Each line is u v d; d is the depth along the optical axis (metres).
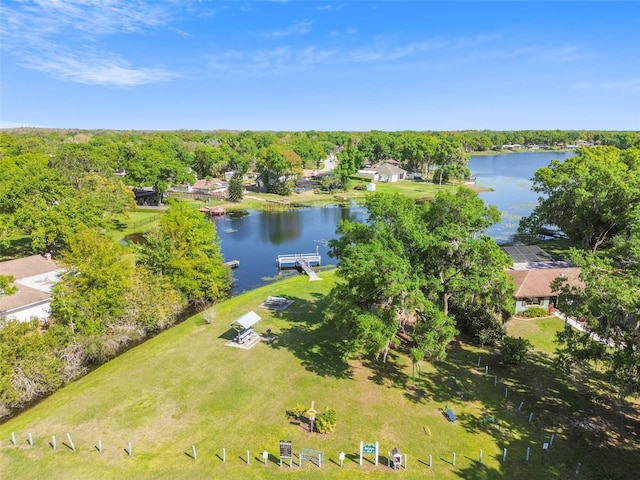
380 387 26.58
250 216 88.62
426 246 28.97
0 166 69.88
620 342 22.52
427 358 29.92
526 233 67.81
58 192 55.38
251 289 47.06
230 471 19.75
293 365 29.08
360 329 24.77
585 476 19.38
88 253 32.25
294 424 23.09
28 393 25.91
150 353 31.12
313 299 41.44
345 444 21.59
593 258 24.22
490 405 24.86
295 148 146.25
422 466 20.08
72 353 29.05
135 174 87.88
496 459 20.50
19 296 35.78
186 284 38.97
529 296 36.81
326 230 76.19
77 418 23.58
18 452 20.91
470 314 33.38
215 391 26.05
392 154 167.62
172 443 21.59
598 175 51.84
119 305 33.19
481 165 175.88
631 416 23.83
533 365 29.31
